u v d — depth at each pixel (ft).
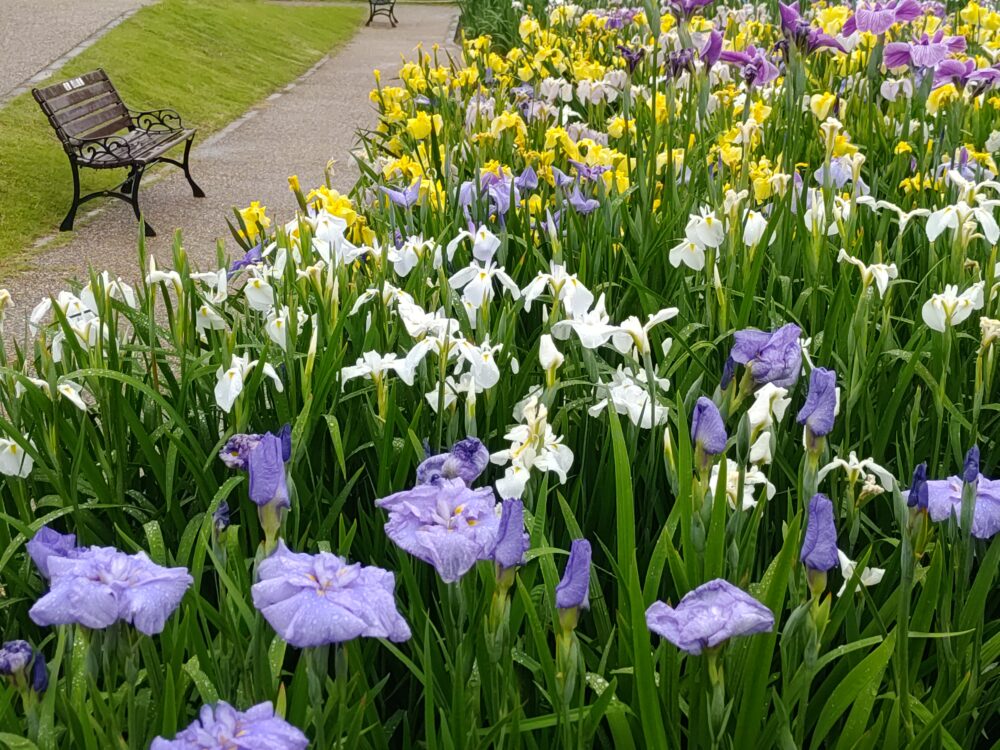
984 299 10.55
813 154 17.24
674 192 13.89
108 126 31.01
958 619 6.68
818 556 5.67
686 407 7.28
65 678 5.95
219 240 11.63
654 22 16.42
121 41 47.55
